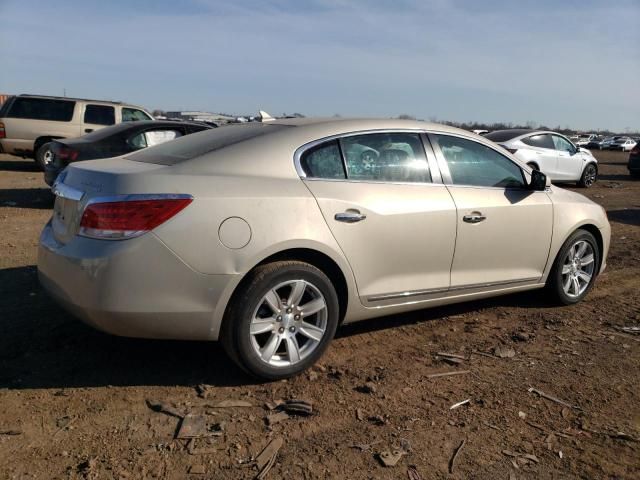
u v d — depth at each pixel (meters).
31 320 4.38
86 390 3.40
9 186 11.78
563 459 2.89
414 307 4.21
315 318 3.71
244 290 3.34
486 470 2.78
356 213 3.74
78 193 3.39
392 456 2.85
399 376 3.73
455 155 4.43
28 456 2.76
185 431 3.01
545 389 3.60
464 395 3.50
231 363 3.82
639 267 6.73
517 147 13.79
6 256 6.21
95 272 3.13
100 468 2.69
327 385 3.57
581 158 15.36
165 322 3.23
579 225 5.09
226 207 3.30
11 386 3.40
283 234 3.42
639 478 2.76
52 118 14.24
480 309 5.10
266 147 3.66
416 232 4.02
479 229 4.37
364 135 4.02
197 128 9.63
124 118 15.05
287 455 2.84
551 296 5.15
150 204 3.15
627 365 3.98
